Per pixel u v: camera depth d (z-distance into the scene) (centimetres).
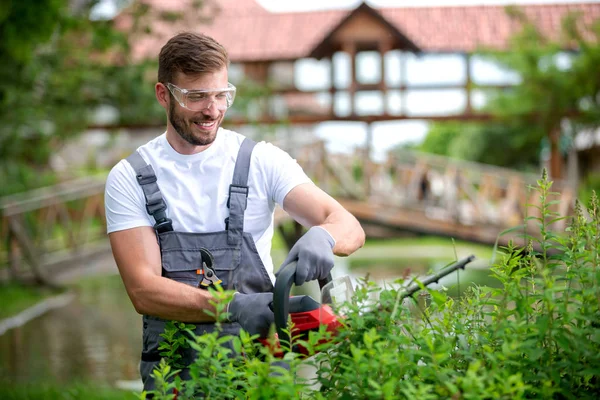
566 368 219
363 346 216
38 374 828
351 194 2006
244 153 283
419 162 2045
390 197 2012
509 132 3444
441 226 1992
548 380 204
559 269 262
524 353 225
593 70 1973
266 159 283
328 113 2367
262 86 1912
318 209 276
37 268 1513
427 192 2041
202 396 233
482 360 214
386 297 223
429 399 197
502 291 240
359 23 2367
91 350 966
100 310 1306
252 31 2598
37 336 1074
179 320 260
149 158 282
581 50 2014
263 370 202
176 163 280
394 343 208
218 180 279
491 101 2116
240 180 280
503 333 216
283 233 1886
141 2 1559
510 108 2075
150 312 263
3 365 883
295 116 2330
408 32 2545
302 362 212
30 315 1258
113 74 1497
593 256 228
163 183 279
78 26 1030
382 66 2364
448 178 2023
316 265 239
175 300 258
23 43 930
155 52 1628
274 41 2541
